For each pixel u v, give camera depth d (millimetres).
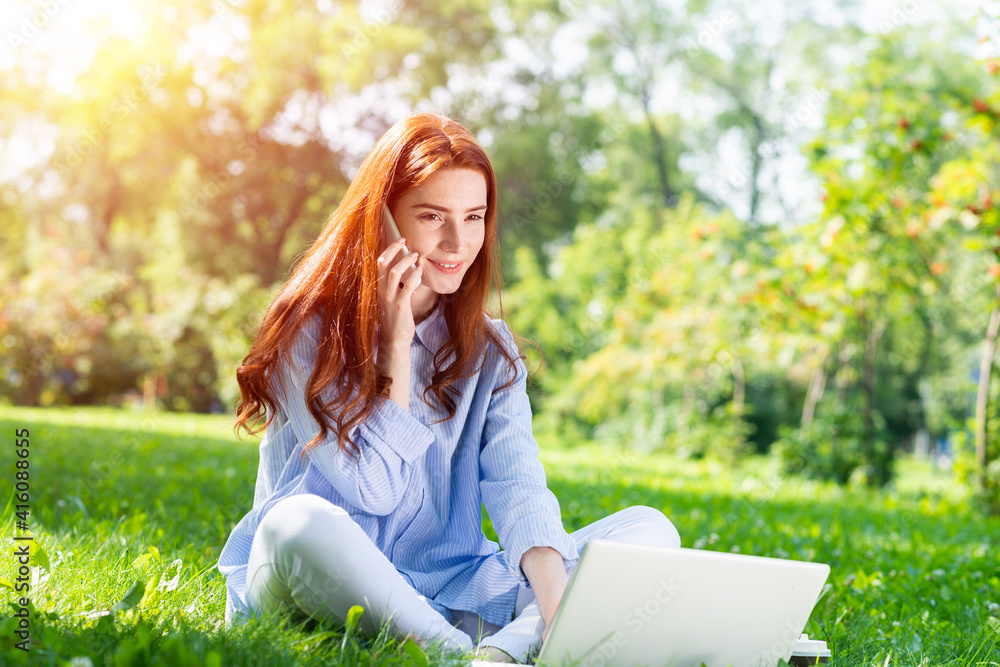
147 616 1701
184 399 17953
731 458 12211
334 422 1816
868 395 9875
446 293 1985
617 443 14523
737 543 4168
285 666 1468
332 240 1901
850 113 8305
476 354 2004
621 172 22828
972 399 15273
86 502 3828
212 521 3613
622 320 13758
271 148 20641
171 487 4516
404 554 1957
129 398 18234
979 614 2754
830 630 2299
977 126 7527
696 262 11984
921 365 21062
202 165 20797
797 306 9344
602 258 17516
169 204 21688
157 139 20625
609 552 1489
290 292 1903
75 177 21219
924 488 9203
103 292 15523
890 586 3242
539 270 20141
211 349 16531
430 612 1676
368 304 1819
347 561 1601
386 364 1848
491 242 1995
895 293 9242
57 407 16422
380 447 1808
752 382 18031
